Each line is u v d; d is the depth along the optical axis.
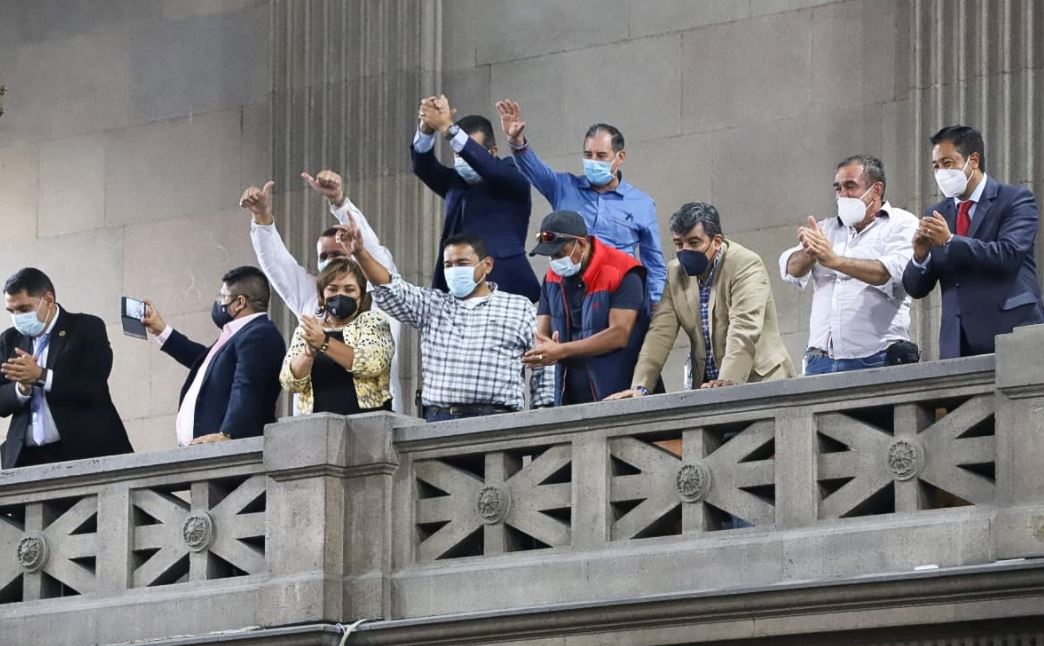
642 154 32.69
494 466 23.48
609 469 22.88
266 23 35.78
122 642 24.88
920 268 22.92
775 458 22.03
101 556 25.38
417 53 34.12
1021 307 22.66
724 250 24.23
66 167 37.16
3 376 27.58
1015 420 20.94
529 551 23.14
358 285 25.02
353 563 23.84
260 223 28.59
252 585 24.22
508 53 33.88
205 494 24.92
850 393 21.78
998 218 23.08
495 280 26.50
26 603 25.73
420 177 27.27
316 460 23.83
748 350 23.78
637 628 22.05
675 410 22.58
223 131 35.94
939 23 30.38
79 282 36.69
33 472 25.88
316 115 34.44
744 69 32.19
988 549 20.84
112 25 37.28
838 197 24.50
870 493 21.59
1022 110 29.59
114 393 35.97
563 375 24.53
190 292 35.75
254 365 25.84
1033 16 29.70
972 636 20.70
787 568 21.70
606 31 33.25
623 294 24.38
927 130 30.30
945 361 21.42
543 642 22.50
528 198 27.00
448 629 22.92
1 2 38.25
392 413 24.03
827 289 24.67
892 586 20.80
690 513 22.36
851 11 31.50
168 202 36.22
